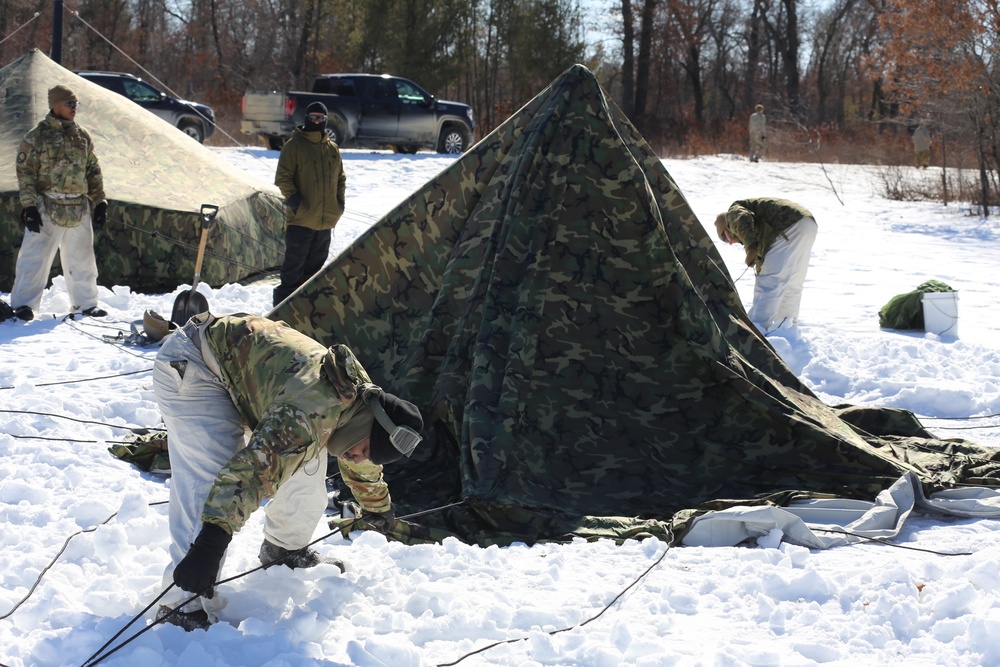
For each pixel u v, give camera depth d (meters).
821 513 5.16
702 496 5.51
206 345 3.58
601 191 6.32
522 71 44.62
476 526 4.98
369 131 25.80
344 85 25.86
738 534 4.82
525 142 6.41
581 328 6.06
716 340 6.12
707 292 6.69
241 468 3.29
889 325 10.30
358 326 6.48
